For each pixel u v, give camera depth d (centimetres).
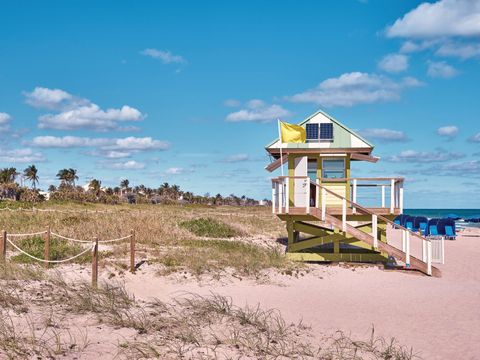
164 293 1317
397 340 967
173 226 2662
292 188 2088
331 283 1559
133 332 906
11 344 779
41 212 3183
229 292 1351
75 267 1531
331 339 959
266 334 953
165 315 1049
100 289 1200
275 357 820
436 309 1232
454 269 1938
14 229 2291
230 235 2725
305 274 1670
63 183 13762
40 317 952
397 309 1227
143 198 11988
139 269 1545
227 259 1747
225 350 839
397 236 3806
